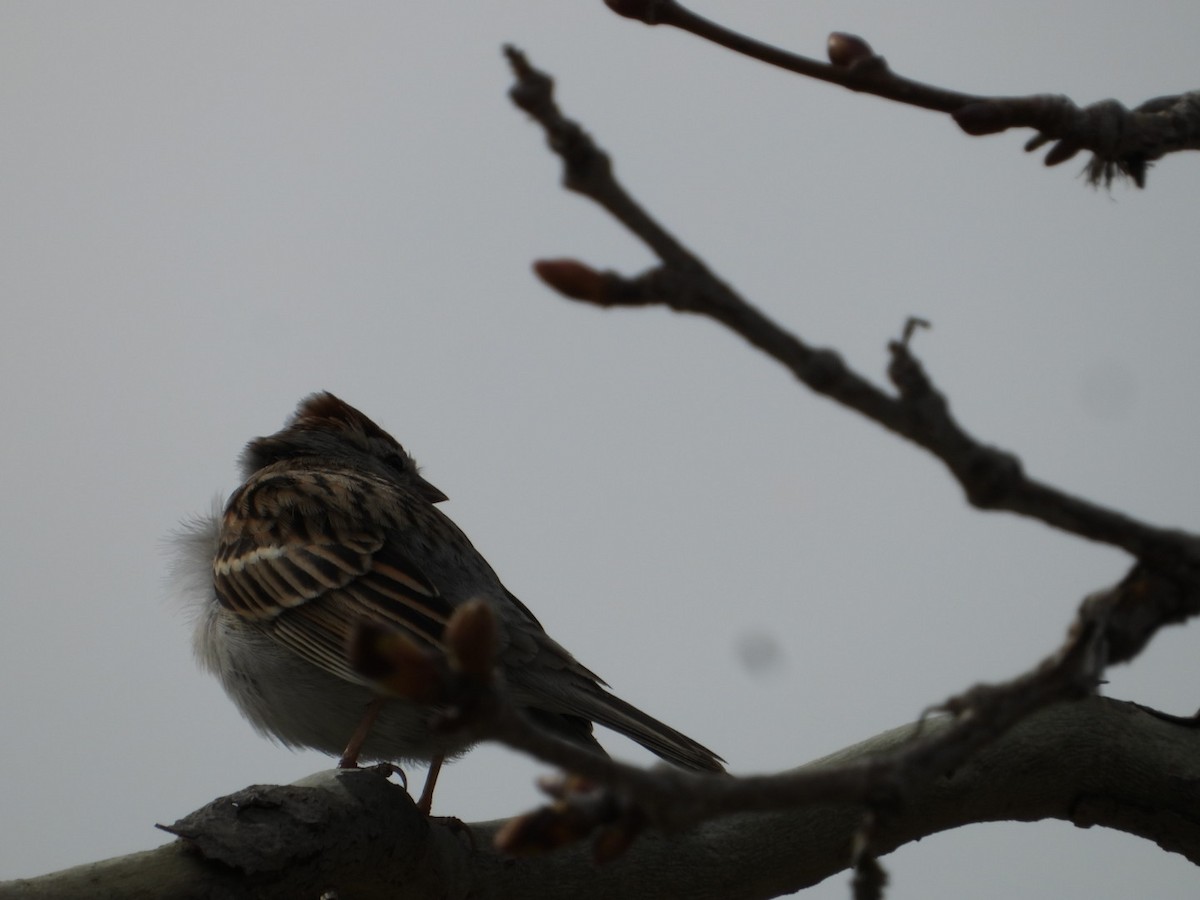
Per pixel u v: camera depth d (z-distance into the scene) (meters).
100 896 8.02
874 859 4.90
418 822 9.11
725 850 9.61
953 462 4.91
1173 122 7.71
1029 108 7.44
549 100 4.38
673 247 4.56
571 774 4.23
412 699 4.11
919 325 4.85
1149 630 5.18
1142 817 9.93
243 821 8.56
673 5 7.14
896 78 7.36
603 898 9.52
